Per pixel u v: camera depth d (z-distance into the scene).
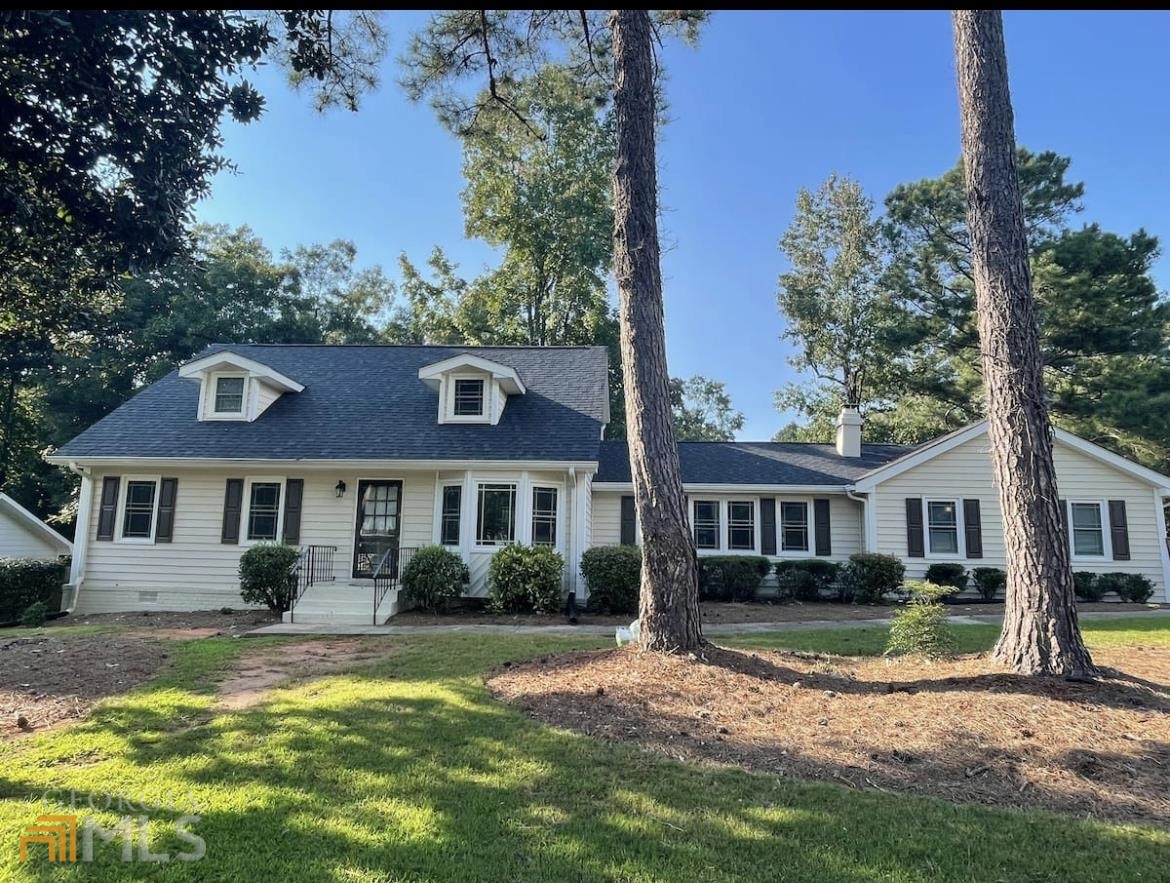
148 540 14.02
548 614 12.44
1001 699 5.27
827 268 30.95
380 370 17.17
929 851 3.22
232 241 32.31
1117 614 12.45
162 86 5.69
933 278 27.06
